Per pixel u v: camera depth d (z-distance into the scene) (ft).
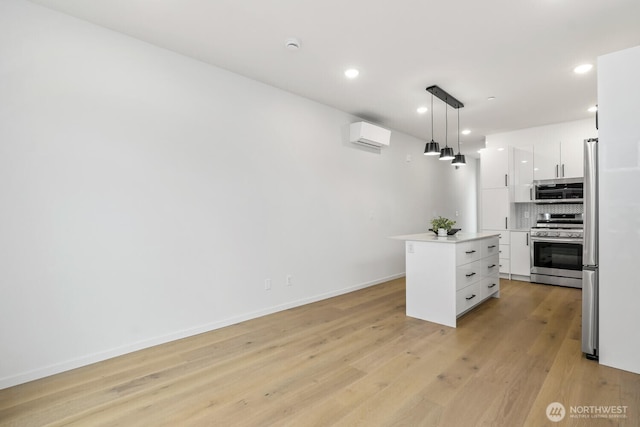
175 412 5.80
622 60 7.01
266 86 11.51
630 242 6.98
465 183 25.45
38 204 7.07
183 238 9.36
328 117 13.83
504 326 10.11
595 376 6.89
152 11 7.38
